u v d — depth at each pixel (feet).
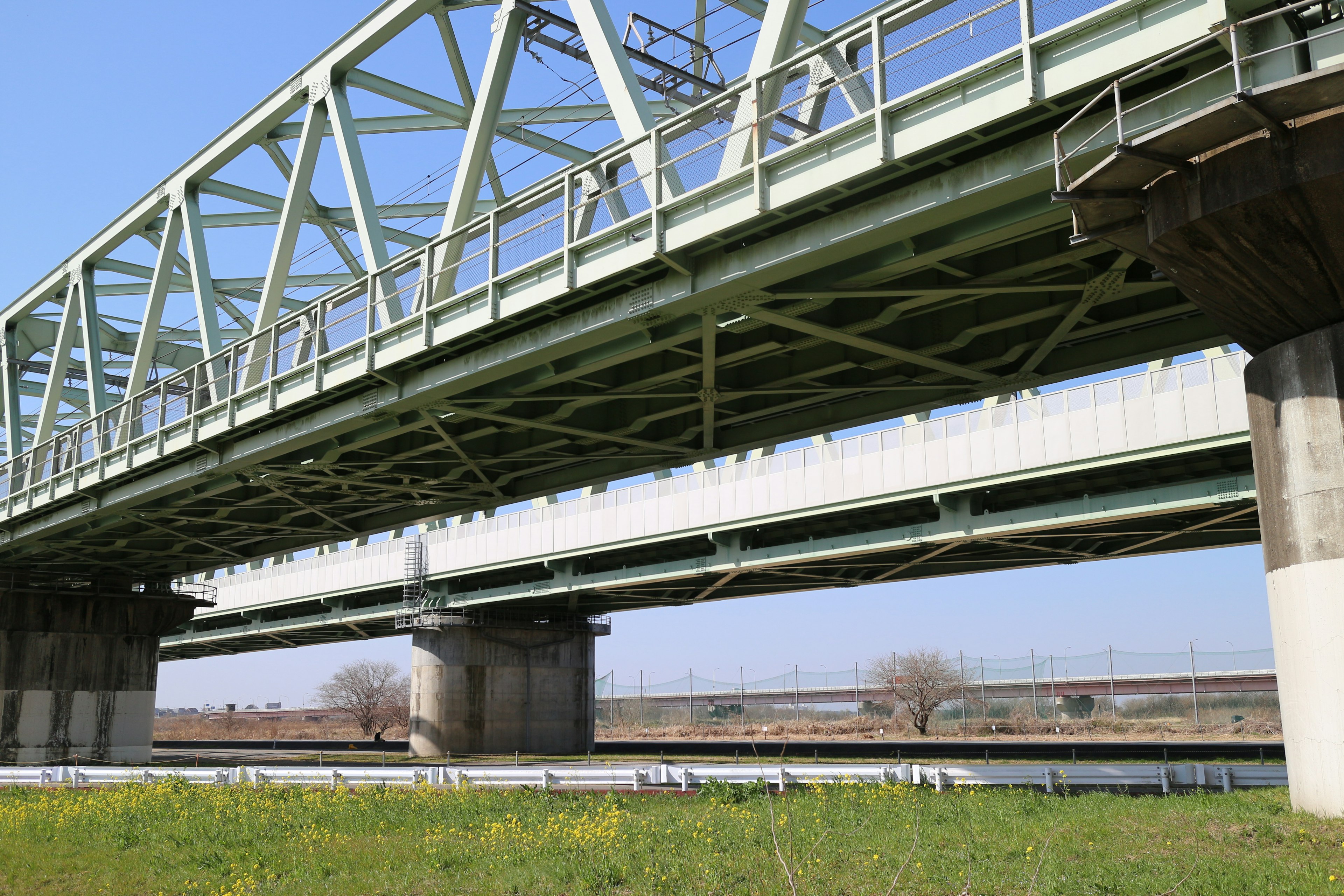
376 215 84.28
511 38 74.49
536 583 179.63
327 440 94.68
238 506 120.26
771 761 119.03
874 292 60.49
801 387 79.71
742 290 60.29
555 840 55.21
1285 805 48.57
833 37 53.72
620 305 65.36
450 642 197.26
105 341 174.40
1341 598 44.21
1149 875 38.55
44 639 168.66
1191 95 44.68
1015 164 49.29
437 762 163.84
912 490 127.13
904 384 78.13
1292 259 44.06
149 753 176.24
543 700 200.54
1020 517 120.98
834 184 52.95
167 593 181.47
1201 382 106.22
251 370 92.48
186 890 49.70
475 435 91.56
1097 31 45.44
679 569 154.61
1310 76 37.83
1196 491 109.60
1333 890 33.99
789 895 39.42
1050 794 67.00
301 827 66.13
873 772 77.77
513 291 69.31
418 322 76.23
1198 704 321.32
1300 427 46.52
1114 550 142.41
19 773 109.19
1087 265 58.85
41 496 126.52
